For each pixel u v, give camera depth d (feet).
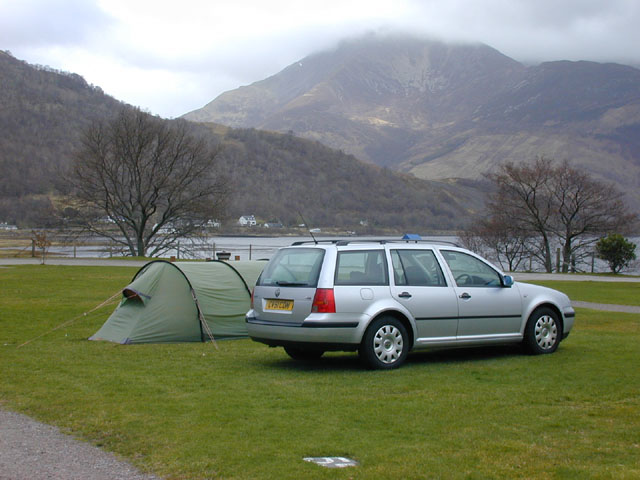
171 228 157.28
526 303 33.24
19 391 25.04
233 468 16.69
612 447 18.31
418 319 30.09
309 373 29.04
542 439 19.07
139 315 38.93
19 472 16.38
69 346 36.60
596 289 87.25
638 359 32.22
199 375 28.55
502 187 156.97
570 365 30.58
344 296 28.55
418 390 25.45
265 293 30.42
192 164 155.33
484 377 27.89
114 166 150.51
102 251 156.35
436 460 17.24
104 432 19.77
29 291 68.44
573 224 151.43
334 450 18.16
